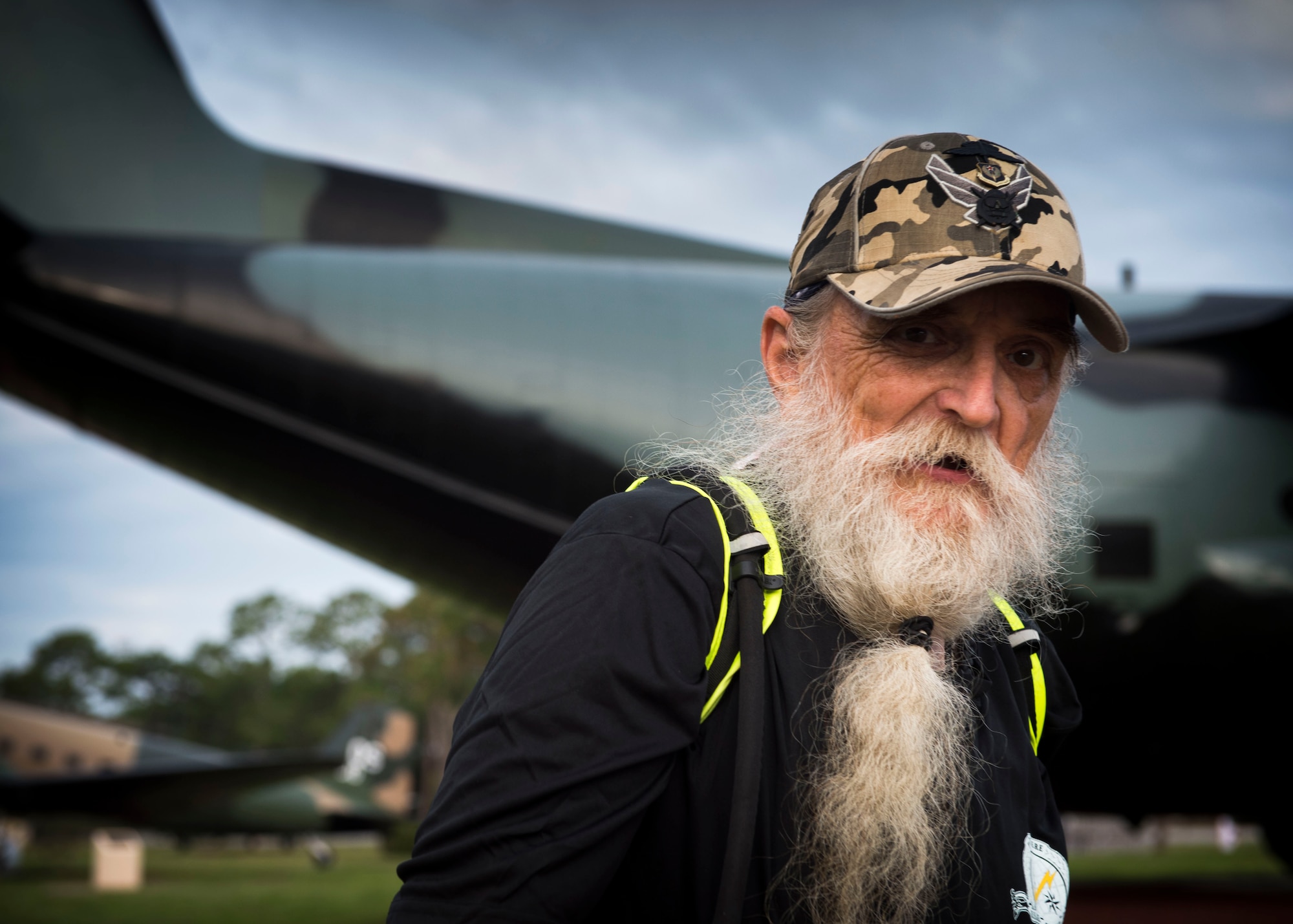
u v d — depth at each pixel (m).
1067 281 0.85
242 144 5.77
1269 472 4.70
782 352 1.09
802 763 0.84
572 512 4.56
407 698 47.94
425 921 0.70
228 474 4.97
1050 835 0.96
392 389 4.59
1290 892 8.71
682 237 6.15
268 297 4.69
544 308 4.70
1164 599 4.60
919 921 0.83
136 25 5.66
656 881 0.82
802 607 0.91
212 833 21.47
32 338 4.80
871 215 0.92
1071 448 1.26
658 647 0.77
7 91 5.37
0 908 11.56
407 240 5.79
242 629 69.06
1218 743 4.82
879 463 0.92
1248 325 4.78
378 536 4.90
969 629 1.02
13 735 24.78
